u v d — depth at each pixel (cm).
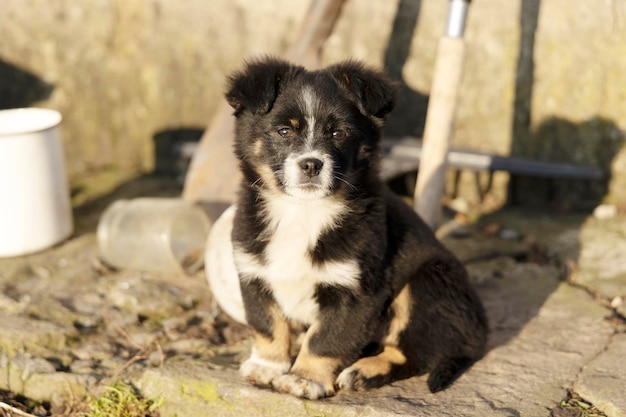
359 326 112
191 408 113
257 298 115
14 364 122
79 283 141
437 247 120
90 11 177
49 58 179
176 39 175
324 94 112
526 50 161
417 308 116
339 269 111
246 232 115
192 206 146
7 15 178
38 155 148
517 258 146
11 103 181
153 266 144
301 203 112
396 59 167
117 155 182
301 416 109
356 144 113
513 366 117
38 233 150
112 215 147
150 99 179
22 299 136
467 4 138
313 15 157
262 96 111
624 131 158
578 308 130
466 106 166
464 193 169
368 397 111
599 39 157
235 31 173
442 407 109
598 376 113
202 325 131
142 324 131
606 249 146
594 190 162
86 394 119
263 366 114
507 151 165
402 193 169
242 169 116
